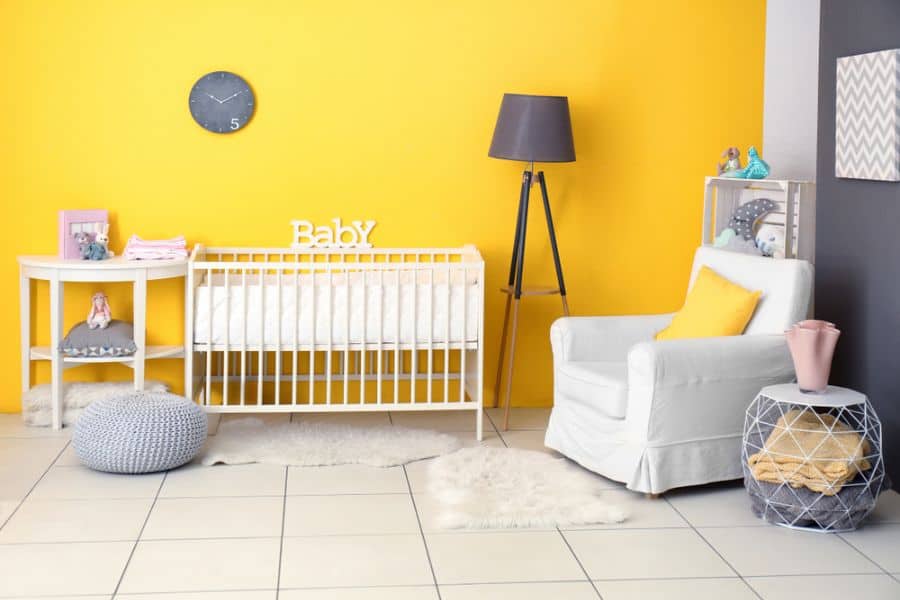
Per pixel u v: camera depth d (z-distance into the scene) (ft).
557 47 16.14
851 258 13.15
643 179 16.53
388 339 14.48
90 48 15.25
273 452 13.50
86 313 15.57
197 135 15.57
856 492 10.95
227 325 14.14
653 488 11.98
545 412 16.42
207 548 10.42
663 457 12.04
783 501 11.05
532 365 16.69
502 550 10.50
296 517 11.35
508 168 16.22
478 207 16.25
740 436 12.48
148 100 15.43
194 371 14.42
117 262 14.42
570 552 10.48
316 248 15.88
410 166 16.03
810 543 10.78
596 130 16.37
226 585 9.54
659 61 16.37
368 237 16.08
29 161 15.31
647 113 16.43
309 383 15.89
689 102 16.48
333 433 14.56
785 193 14.43
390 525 11.16
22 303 14.80
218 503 11.75
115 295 15.62
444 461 13.30
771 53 16.43
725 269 13.84
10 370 15.56
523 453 13.76
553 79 16.19
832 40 13.46
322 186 15.89
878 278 12.60
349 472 13.01
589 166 16.40
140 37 15.31
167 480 12.54
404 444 14.06
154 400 13.11
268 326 14.24
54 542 10.52
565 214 16.46
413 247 16.16
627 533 11.04
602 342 13.85
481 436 14.70
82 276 14.19
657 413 11.96
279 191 15.81
